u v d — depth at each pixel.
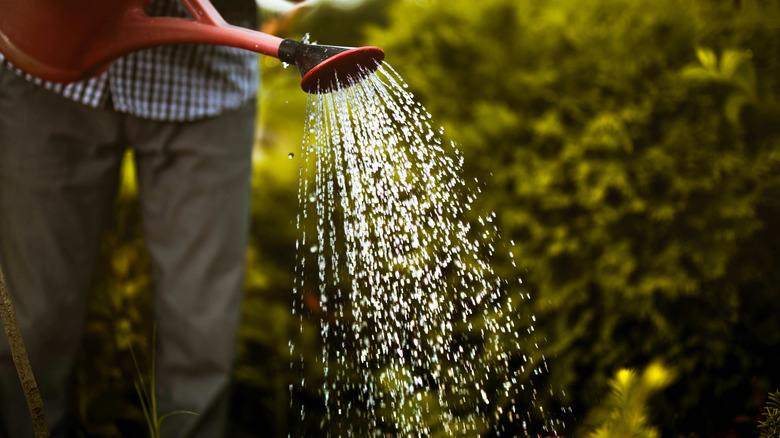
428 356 1.71
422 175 1.48
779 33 1.72
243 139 1.63
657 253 1.71
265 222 2.14
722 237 1.65
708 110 1.69
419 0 2.03
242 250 1.64
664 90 1.70
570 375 1.74
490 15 1.91
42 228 1.45
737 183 1.64
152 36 1.05
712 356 1.68
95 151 1.50
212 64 1.53
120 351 1.82
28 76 1.38
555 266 1.78
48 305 1.45
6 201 1.44
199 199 1.56
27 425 1.46
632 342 1.75
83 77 1.13
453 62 1.94
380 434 1.73
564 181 1.75
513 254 1.77
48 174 1.44
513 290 1.77
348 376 1.86
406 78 1.94
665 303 1.73
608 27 1.82
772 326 1.68
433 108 1.91
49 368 1.48
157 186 1.57
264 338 1.95
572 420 1.71
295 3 1.80
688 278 1.65
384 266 1.61
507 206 1.80
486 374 1.71
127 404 1.85
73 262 1.50
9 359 1.42
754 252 1.70
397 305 1.51
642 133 1.72
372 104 1.11
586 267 1.75
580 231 1.75
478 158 1.82
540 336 1.76
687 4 1.77
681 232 1.69
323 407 1.89
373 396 1.77
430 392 1.68
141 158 1.58
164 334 1.58
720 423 1.71
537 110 1.85
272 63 2.51
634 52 1.74
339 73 0.98
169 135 1.54
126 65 1.45
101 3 1.02
